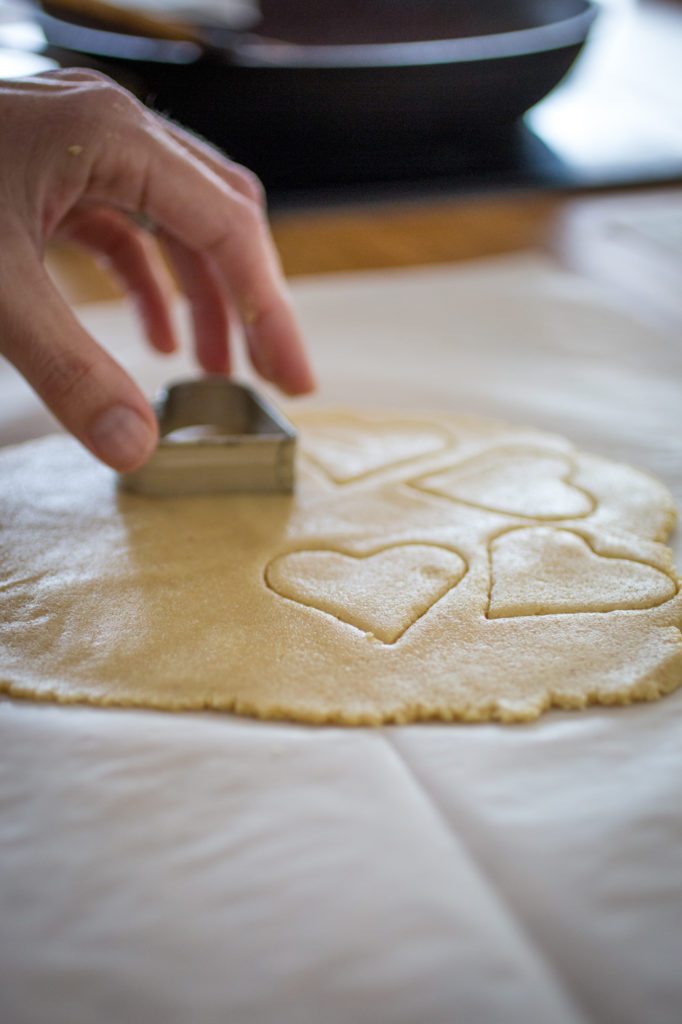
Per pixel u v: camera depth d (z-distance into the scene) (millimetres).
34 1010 252
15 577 351
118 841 280
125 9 623
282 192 676
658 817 284
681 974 257
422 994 255
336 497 394
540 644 329
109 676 319
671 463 426
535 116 845
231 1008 253
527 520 381
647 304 555
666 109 876
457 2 755
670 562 362
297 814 286
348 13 747
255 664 323
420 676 319
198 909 268
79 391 331
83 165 357
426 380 486
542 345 516
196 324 460
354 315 542
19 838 280
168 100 605
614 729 308
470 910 267
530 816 285
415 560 361
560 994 255
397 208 670
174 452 383
